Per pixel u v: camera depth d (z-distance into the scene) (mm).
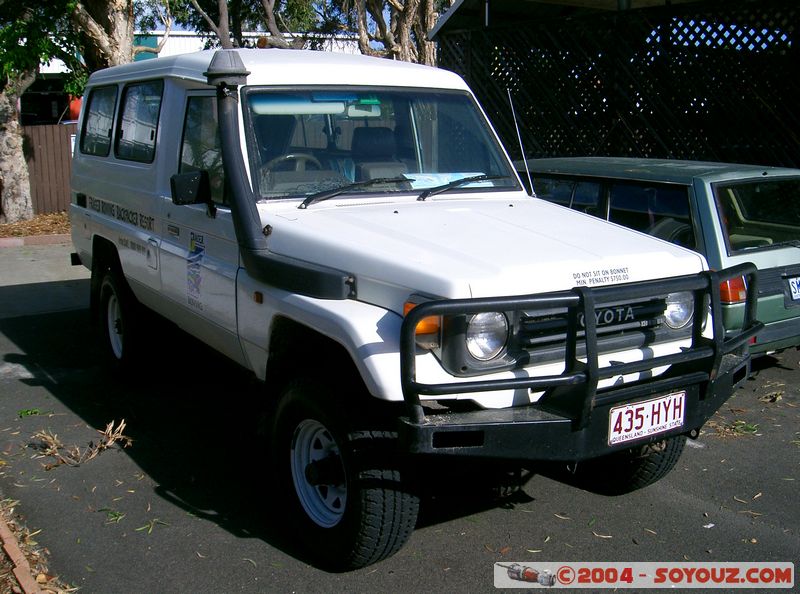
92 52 12836
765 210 6156
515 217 4344
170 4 18531
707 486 4766
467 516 4371
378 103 4797
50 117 24469
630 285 3516
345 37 22234
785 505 4527
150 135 5633
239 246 4199
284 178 4348
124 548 4008
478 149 5074
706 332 3955
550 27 10289
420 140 4898
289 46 5680
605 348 3635
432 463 4094
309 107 4531
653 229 6188
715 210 5855
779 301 5867
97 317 6828
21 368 6922
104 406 5984
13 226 14125
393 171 4691
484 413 3357
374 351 3322
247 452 5168
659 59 9258
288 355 4117
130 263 5879
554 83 10422
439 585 3707
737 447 5340
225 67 4172
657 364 3549
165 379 6582
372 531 3533
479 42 11312
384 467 3475
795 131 8227
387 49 17359
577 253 3701
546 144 10695
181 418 5750
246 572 3797
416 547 4039
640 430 3566
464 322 3295
